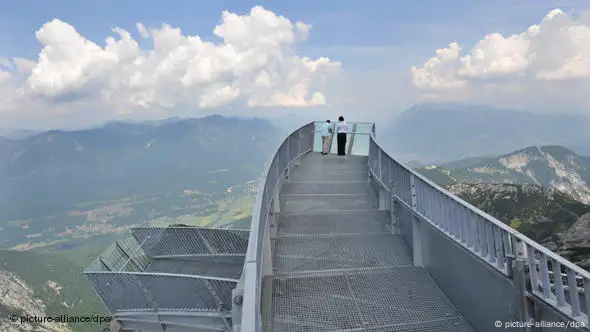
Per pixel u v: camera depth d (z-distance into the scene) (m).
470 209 4.67
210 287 8.07
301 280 5.87
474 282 4.72
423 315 5.04
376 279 5.92
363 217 8.20
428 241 6.11
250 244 3.67
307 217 8.19
